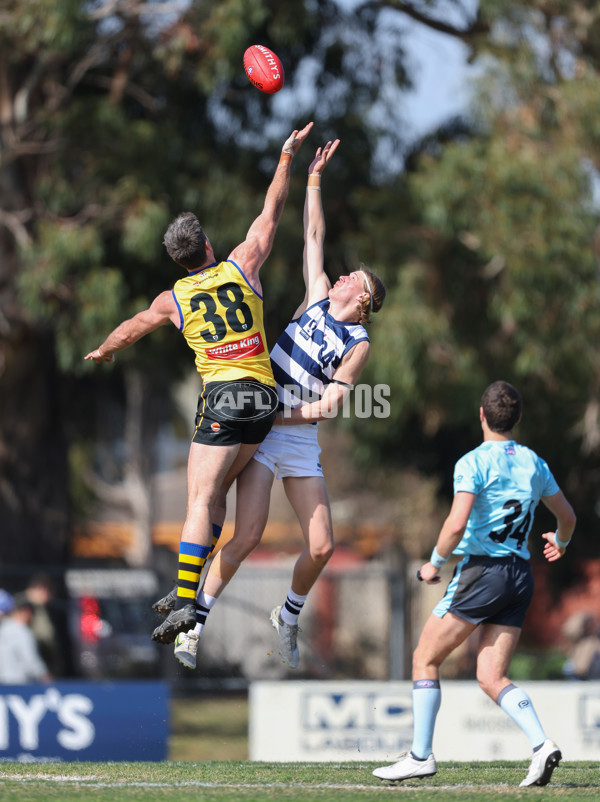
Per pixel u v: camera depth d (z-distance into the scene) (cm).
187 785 1919
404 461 7488
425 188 5234
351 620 5825
